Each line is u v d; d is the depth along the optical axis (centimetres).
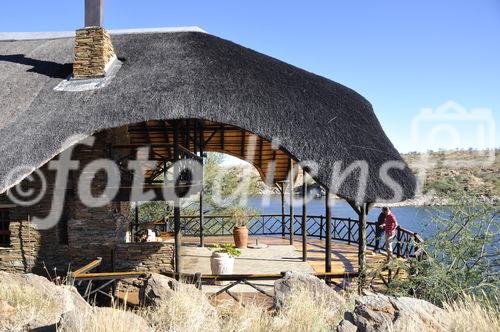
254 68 961
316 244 1360
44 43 1228
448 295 606
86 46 943
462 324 413
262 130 766
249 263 1070
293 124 788
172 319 458
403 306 423
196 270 1004
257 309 526
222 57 975
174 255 898
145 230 1348
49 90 907
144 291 569
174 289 567
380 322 394
